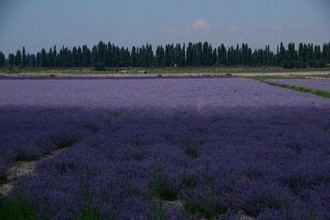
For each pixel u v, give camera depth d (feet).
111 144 34.58
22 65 456.45
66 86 155.53
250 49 439.22
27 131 41.81
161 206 18.11
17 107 71.36
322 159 27.78
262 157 29.07
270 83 174.81
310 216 15.72
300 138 37.22
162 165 25.66
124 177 23.50
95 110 65.62
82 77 239.30
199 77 240.32
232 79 211.41
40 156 34.35
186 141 35.99
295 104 75.61
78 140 40.60
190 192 20.81
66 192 20.43
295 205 18.33
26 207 17.30
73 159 27.81
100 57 442.91
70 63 442.09
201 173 23.57
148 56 444.96
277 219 16.60
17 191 19.38
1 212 16.79
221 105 74.90
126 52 447.42
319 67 397.80
